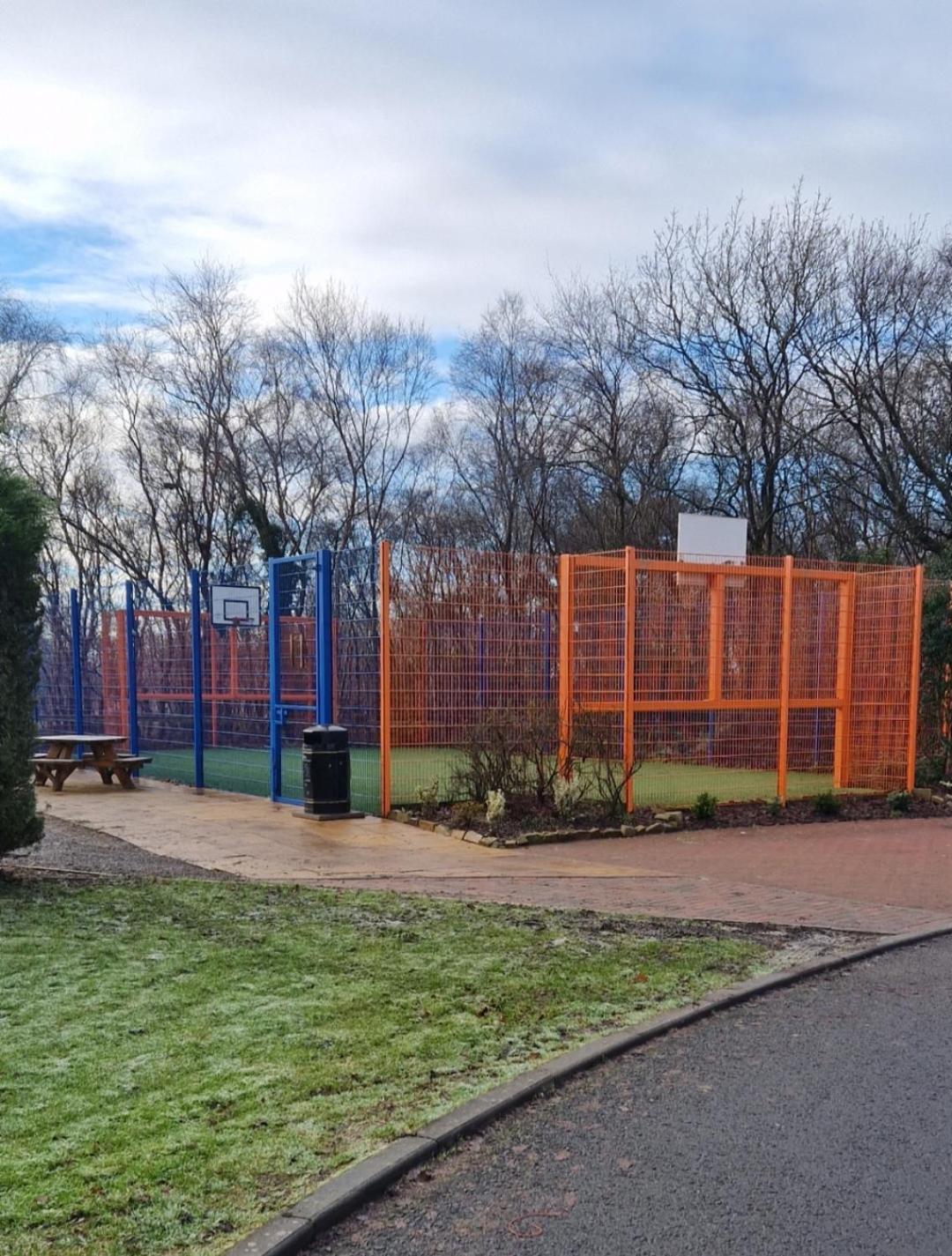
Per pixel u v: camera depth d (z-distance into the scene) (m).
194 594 15.62
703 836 11.62
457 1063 4.50
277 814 12.57
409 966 5.86
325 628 12.38
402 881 8.73
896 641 14.26
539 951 6.33
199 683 15.60
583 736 12.06
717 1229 3.31
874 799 14.04
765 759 13.84
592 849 10.71
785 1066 4.76
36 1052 4.41
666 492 30.58
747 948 6.72
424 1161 3.70
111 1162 3.48
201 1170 3.46
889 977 6.32
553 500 34.59
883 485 25.41
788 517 29.61
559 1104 4.27
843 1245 3.23
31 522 7.62
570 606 12.30
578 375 32.62
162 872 8.67
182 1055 4.43
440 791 12.40
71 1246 3.00
